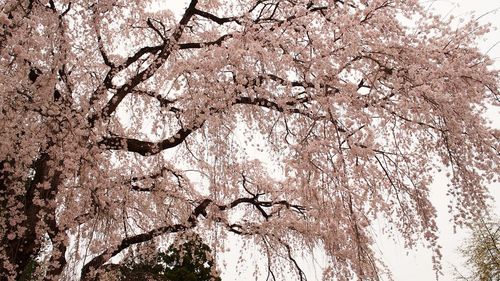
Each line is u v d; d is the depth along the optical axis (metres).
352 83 6.36
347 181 5.64
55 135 6.43
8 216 6.54
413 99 6.57
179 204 9.02
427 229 6.60
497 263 12.37
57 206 6.77
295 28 7.59
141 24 9.59
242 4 9.70
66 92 7.16
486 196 6.65
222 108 7.35
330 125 6.36
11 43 6.04
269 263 10.09
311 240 8.56
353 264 6.32
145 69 8.23
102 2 8.19
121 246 8.37
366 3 7.77
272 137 7.83
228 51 6.97
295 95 7.17
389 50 6.61
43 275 6.36
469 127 6.56
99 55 8.86
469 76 6.73
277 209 9.47
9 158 6.31
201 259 9.87
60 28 7.32
